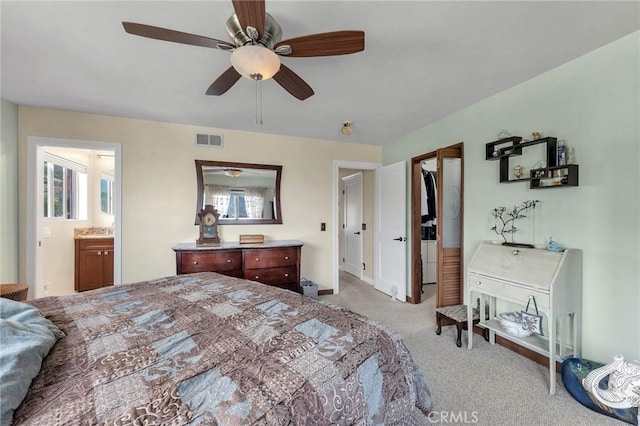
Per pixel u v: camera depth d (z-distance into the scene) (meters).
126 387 0.84
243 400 0.80
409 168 4.02
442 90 2.65
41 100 2.86
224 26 1.73
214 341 1.15
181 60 2.12
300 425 0.80
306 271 4.27
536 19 1.67
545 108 2.32
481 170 2.91
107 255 4.43
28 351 0.90
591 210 2.04
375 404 1.04
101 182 4.83
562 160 2.17
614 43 1.91
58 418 0.71
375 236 4.64
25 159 3.02
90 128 3.25
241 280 2.14
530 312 2.46
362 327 1.31
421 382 1.34
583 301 2.08
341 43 1.50
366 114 3.26
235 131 3.87
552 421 1.66
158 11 1.60
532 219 2.44
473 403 1.82
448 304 3.14
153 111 3.16
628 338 1.86
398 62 2.14
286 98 2.81
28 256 3.03
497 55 2.06
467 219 3.08
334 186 4.41
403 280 3.99
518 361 2.35
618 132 1.90
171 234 3.58
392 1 1.52
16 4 1.53
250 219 3.95
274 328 1.27
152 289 1.88
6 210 2.82
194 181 3.68
